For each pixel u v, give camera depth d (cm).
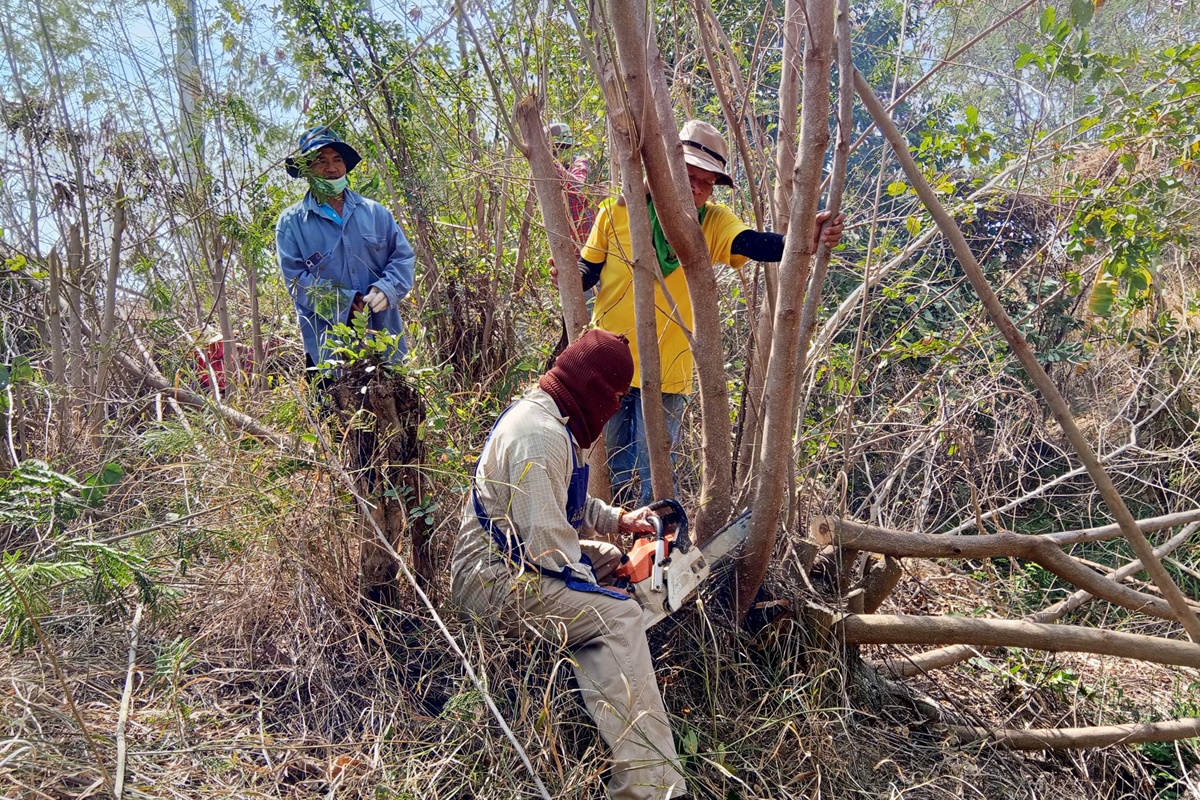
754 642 300
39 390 361
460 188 403
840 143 273
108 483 279
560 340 355
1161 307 504
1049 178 470
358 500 280
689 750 261
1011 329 251
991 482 468
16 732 224
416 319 378
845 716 292
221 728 257
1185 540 443
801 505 342
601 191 364
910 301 418
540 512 253
